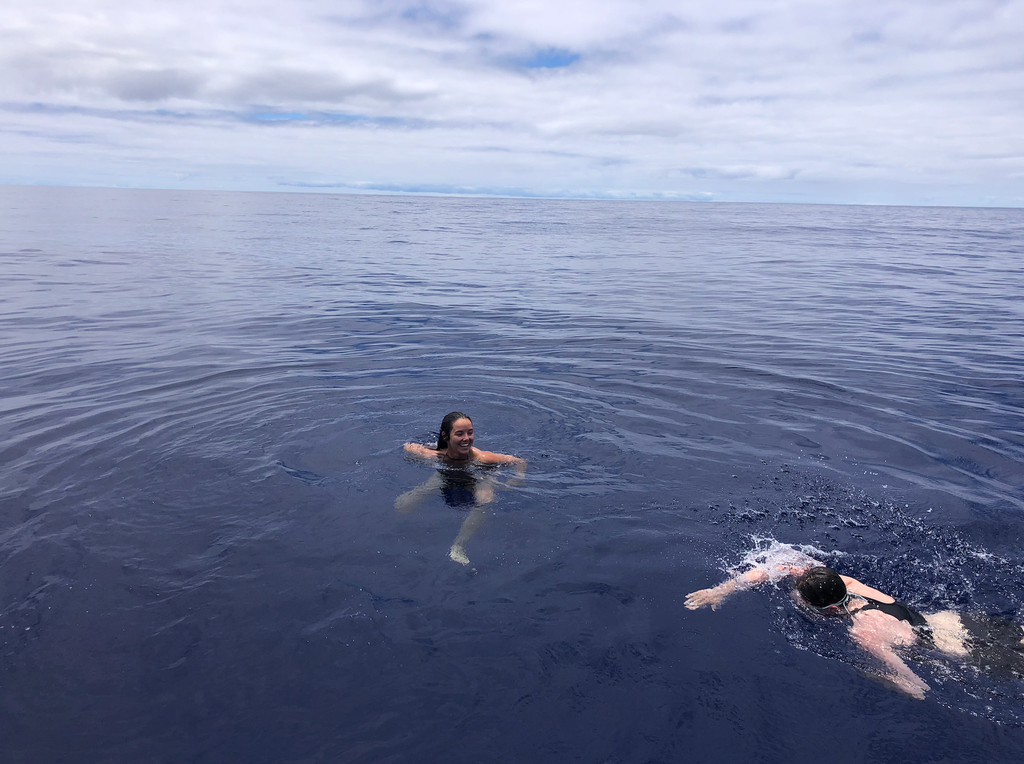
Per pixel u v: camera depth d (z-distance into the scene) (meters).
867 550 4.66
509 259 25.27
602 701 3.25
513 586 4.18
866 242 36.81
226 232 35.81
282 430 6.65
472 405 7.52
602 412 7.36
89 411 7.21
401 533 4.77
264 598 4.01
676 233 43.53
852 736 3.05
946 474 5.89
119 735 3.00
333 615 3.86
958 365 9.59
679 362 9.60
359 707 3.19
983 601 4.12
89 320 12.34
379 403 7.53
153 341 10.67
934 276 20.75
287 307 14.01
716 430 6.88
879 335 11.67
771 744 3.00
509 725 3.10
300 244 29.91
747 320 13.05
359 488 5.43
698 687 3.35
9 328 11.49
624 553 4.57
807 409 7.57
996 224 69.69
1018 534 4.89
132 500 5.19
